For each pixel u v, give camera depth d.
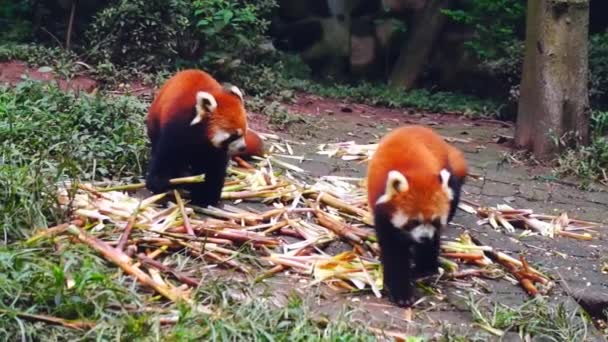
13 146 3.78
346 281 3.42
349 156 4.52
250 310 3.13
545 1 4.83
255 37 6.07
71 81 5.11
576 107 4.84
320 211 3.73
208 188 3.73
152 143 3.83
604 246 3.86
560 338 3.29
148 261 3.31
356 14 7.48
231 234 3.51
